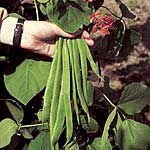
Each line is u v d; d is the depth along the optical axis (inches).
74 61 41.0
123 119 46.8
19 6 49.6
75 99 41.3
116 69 123.0
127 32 51.1
